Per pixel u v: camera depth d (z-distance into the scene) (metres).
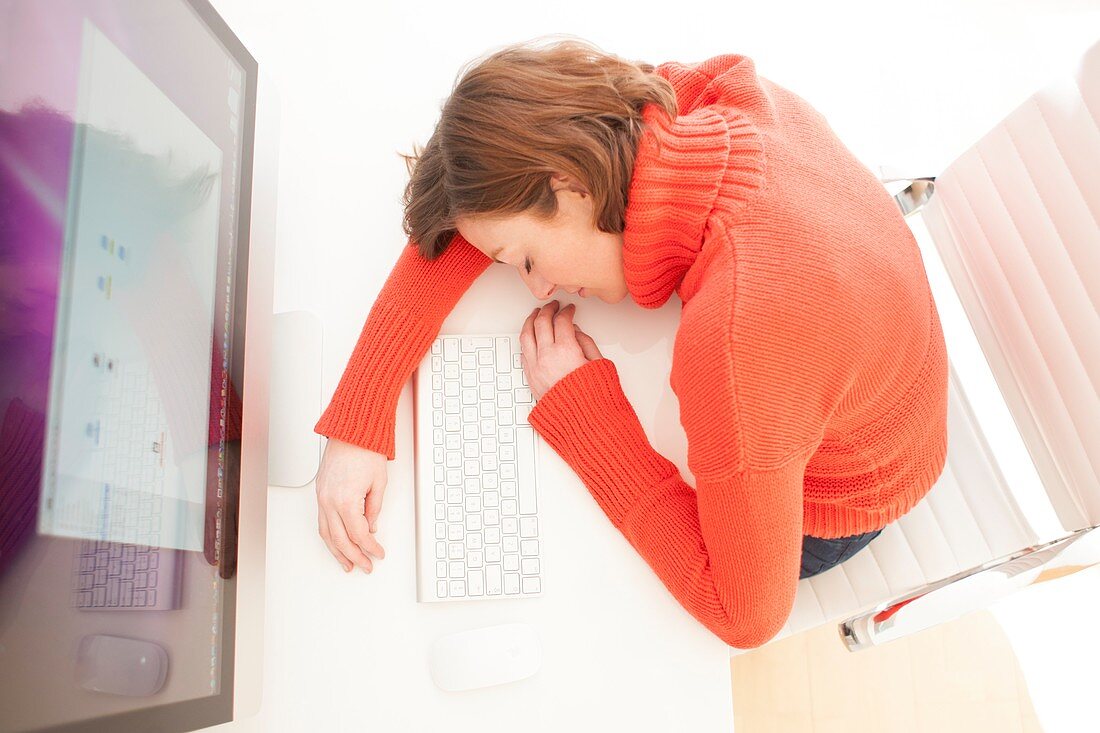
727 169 0.64
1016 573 0.77
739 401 0.60
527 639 0.79
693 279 0.69
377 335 0.86
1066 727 1.47
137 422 0.59
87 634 0.52
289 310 0.93
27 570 0.48
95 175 0.56
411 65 1.01
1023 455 0.98
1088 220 0.79
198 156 0.69
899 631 0.78
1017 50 1.64
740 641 0.77
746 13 1.42
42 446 0.50
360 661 0.81
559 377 0.85
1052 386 0.88
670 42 1.09
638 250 0.70
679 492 0.80
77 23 0.56
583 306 0.92
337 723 0.79
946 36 1.63
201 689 0.64
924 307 0.69
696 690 0.80
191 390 0.66
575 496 0.85
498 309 0.93
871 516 0.81
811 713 1.52
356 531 0.82
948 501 0.97
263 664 0.80
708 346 0.61
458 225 0.71
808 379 0.60
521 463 0.85
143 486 0.59
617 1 1.09
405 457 0.88
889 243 0.67
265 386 0.78
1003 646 1.52
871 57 1.59
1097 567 1.52
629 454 0.82
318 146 0.98
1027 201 0.85
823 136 0.72
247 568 0.72
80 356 0.54
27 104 0.51
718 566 0.72
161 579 0.60
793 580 0.72
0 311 0.48
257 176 0.81
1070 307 0.83
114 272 0.58
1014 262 0.89
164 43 0.65
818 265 0.60
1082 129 0.77
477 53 1.03
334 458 0.84
